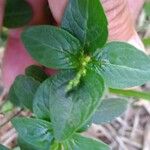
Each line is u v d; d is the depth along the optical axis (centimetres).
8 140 16
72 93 8
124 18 10
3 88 16
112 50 8
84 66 8
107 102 9
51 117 8
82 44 8
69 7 8
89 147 9
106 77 8
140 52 8
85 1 8
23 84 9
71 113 8
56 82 8
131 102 17
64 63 8
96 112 9
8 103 14
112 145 17
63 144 9
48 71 11
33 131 9
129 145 17
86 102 8
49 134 9
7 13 13
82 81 8
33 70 10
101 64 8
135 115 17
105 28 8
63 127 8
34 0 13
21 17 13
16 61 15
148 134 17
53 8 10
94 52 8
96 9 8
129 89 13
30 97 9
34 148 9
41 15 13
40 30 8
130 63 8
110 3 9
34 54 8
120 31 10
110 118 9
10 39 15
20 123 9
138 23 17
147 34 17
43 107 8
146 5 16
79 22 8
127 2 11
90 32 8
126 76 8
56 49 8
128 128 17
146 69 8
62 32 8
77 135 9
